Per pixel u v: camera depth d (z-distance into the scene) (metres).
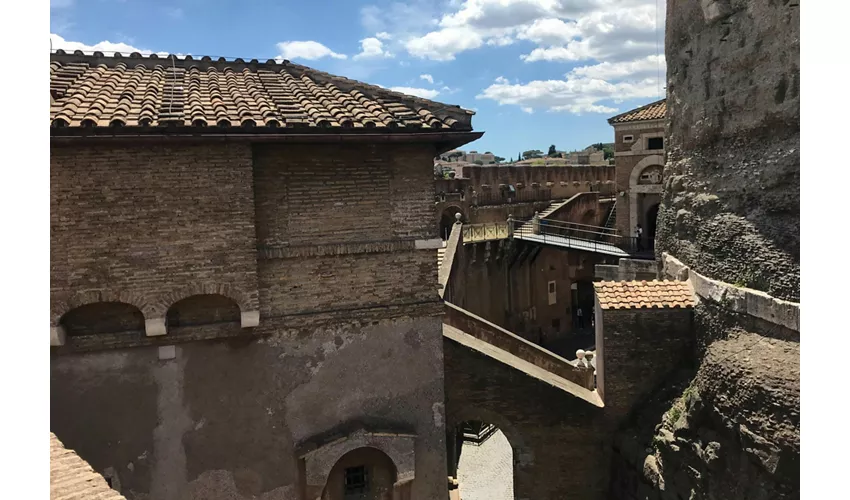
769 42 9.64
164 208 8.26
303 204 8.99
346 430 9.39
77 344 8.27
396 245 9.40
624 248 34.12
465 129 9.16
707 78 11.79
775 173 9.46
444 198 36.69
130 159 8.11
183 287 8.38
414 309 9.62
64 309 7.95
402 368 9.69
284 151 8.85
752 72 10.16
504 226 36.56
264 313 8.95
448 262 20.48
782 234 9.23
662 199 15.00
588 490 12.94
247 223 8.56
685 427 10.53
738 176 10.62
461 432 23.17
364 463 9.57
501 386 12.77
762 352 9.22
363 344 9.49
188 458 8.81
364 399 9.52
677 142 13.77
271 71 12.32
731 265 10.76
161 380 8.66
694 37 12.42
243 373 8.98
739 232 10.49
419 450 9.80
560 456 12.95
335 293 9.27
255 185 8.74
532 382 12.80
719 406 9.65
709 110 11.63
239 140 8.25
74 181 7.93
